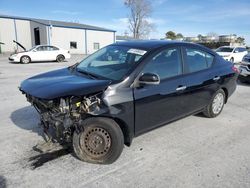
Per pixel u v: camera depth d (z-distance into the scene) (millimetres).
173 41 4352
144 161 3383
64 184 2844
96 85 3045
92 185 2838
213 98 5012
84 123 3180
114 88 3191
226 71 5188
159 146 3850
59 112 3045
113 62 3789
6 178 2916
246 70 9484
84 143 3270
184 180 2973
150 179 2975
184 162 3389
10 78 9977
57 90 2992
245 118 5359
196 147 3859
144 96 3461
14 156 3406
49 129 3520
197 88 4410
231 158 3533
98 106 3068
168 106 3900
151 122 3697
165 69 3871
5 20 32469
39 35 33375
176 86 3951
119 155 3287
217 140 4148
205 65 4770
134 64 3516
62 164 3240
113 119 3227
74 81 3312
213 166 3301
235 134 4438
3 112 5250
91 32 35375
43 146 3521
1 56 25250
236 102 6824
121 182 2904
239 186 2883
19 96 6707
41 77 3707
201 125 4816
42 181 2883
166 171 3154
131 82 3348
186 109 4328
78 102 3010
